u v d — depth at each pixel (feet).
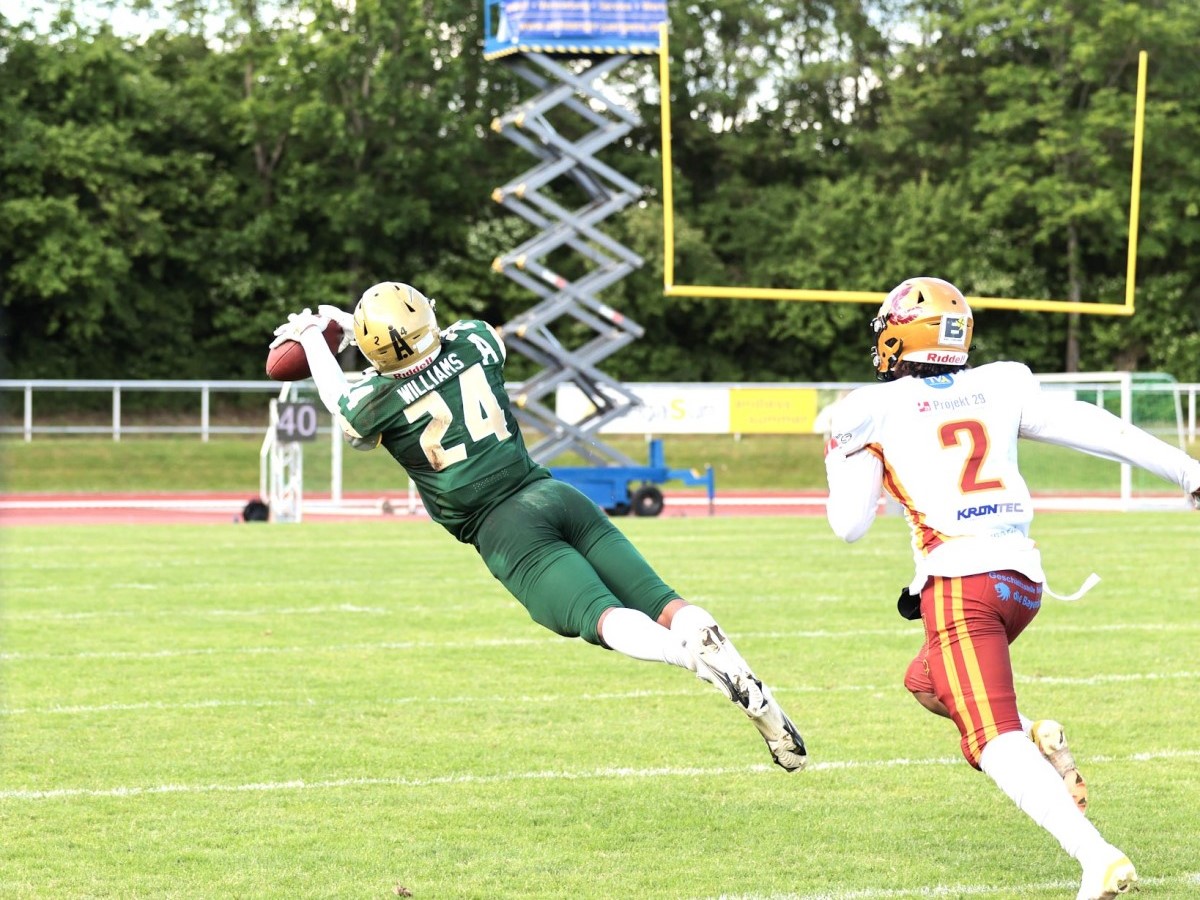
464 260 195.62
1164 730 32.58
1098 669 40.06
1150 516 94.79
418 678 39.09
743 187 207.41
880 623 48.62
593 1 105.81
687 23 207.00
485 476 23.21
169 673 39.73
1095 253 193.36
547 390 105.19
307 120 178.70
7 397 156.35
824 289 191.93
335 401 23.57
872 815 25.94
